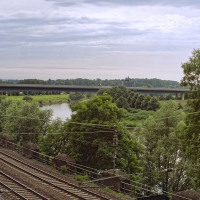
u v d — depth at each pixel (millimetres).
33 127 57938
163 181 42906
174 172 41938
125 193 30953
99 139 40469
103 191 29812
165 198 25078
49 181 31328
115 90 114438
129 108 106500
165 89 127938
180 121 44562
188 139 34344
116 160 39406
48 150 45344
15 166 37062
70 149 43094
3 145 50094
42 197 25766
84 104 43281
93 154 42031
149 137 46000
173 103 46844
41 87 101875
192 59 34312
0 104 71312
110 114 42219
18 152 47500
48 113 60562
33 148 43000
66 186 30531
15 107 62188
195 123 34000
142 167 43625
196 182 34406
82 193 28516
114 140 31297
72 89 109625
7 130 58500
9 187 27641
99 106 42344
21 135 57344
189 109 37094
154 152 43781
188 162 41156
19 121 58156
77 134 41906
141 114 99562
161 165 44031
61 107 127812
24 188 28438
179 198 26516
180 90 127750
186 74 34562
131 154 41094
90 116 42656
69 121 43906
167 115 45719
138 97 109812
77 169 41188
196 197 25766
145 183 43281
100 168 41750
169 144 43531
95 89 114438
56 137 45125
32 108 59469
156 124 45438
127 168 40688
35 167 37781
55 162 38281
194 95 34625
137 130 50500
